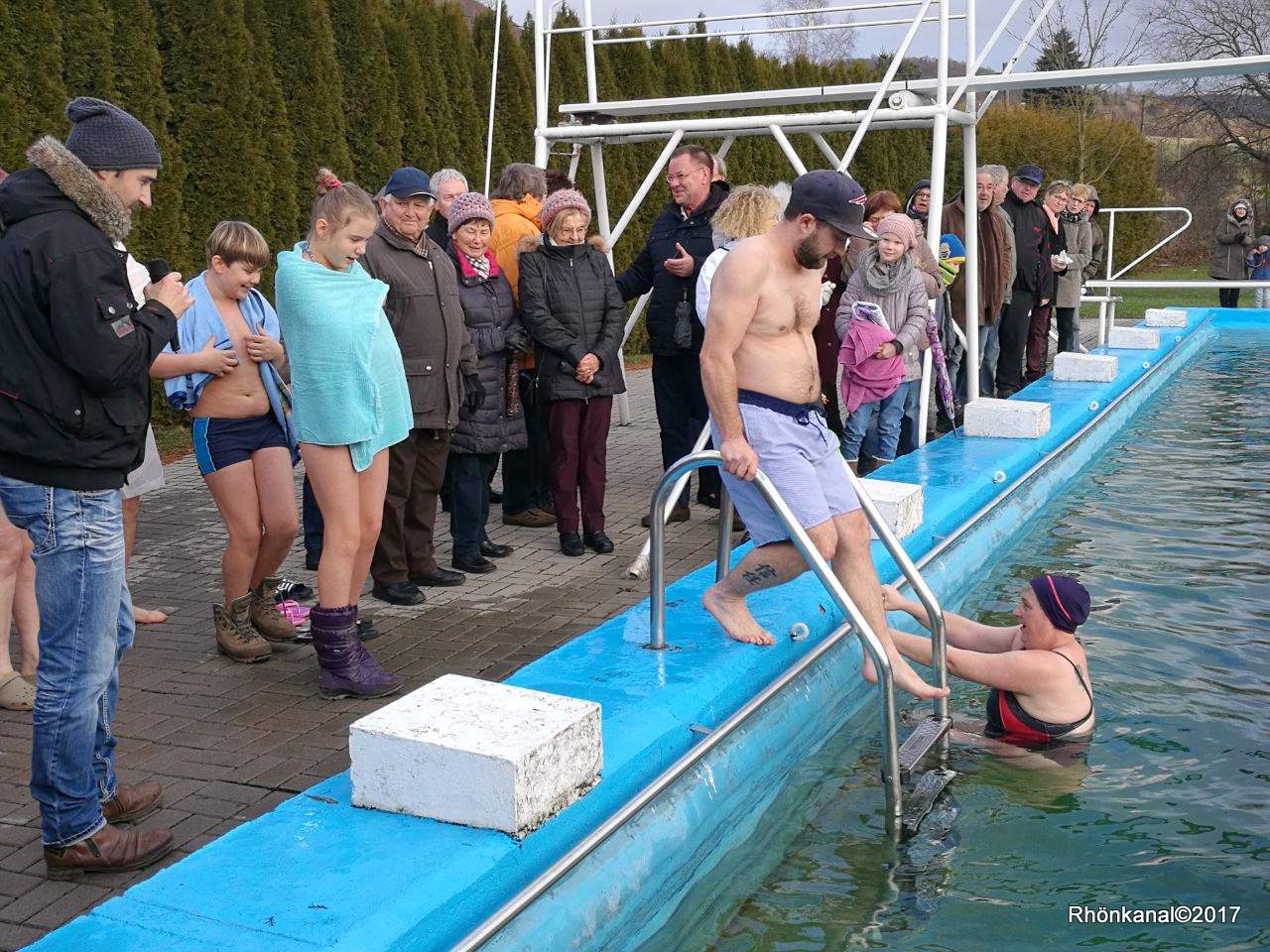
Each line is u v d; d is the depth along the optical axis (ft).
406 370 16.26
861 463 24.62
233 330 14.46
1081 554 18.24
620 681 11.05
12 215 8.74
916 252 23.84
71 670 9.24
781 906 9.06
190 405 14.32
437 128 38.78
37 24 25.91
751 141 54.54
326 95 33.65
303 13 33.04
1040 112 83.10
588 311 18.89
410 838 8.06
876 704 13.20
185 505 23.52
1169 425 29.09
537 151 28.94
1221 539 18.84
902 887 9.32
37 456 8.82
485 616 16.34
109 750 10.32
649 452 28.81
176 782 11.25
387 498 16.75
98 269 8.73
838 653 13.55
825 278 23.29
